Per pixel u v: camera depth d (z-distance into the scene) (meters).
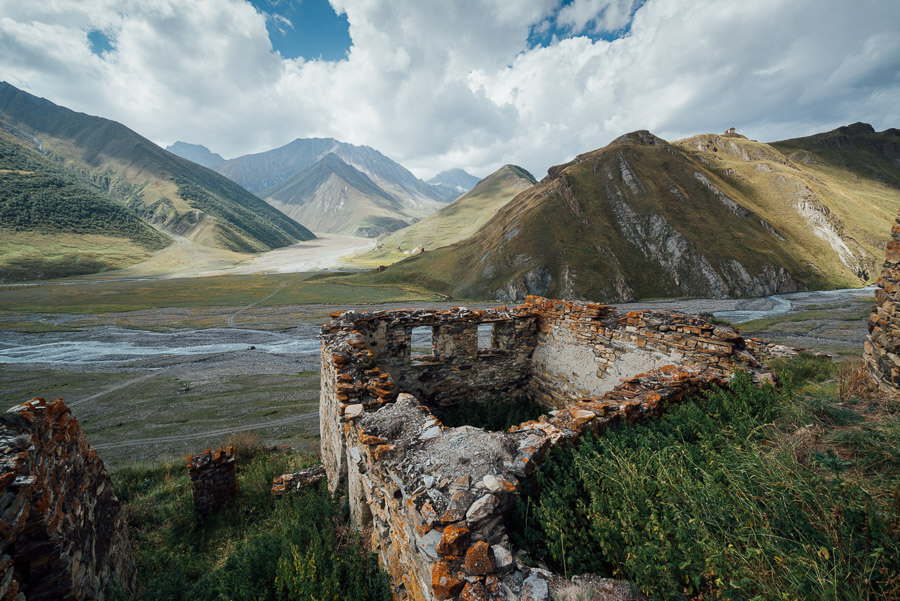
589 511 3.71
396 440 5.05
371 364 8.30
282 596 5.09
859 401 6.35
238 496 9.66
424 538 3.45
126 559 6.66
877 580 2.51
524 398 13.45
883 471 3.73
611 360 10.37
